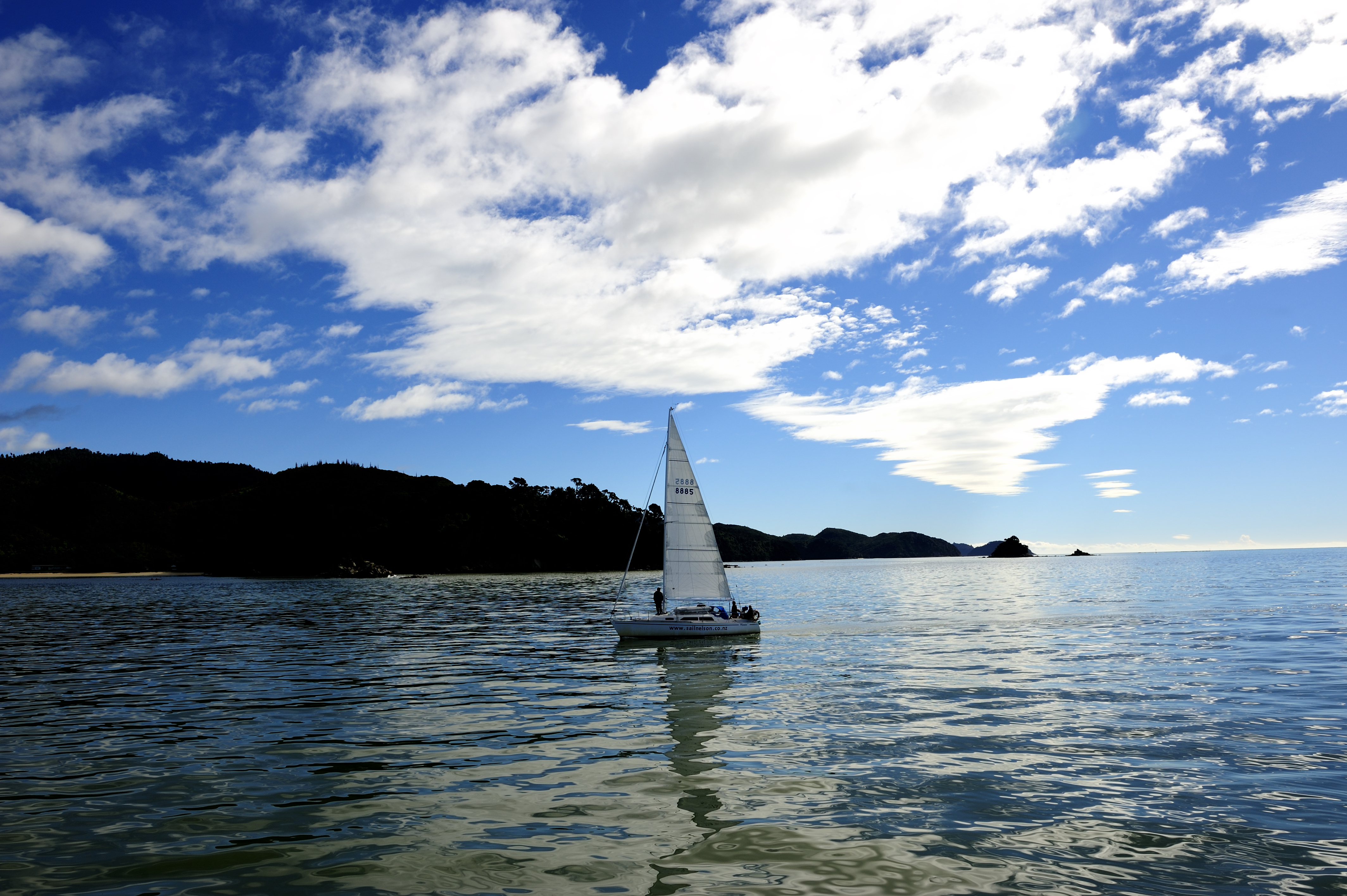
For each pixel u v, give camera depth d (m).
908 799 10.68
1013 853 8.77
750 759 12.96
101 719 16.98
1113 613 42.44
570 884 8.02
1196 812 10.09
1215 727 14.90
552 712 17.48
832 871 8.30
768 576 136.00
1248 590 59.81
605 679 22.34
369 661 26.86
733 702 18.27
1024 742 13.90
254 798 11.11
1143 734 14.40
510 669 24.73
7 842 9.39
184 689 21.11
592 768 12.54
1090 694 18.59
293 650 30.38
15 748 14.34
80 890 7.97
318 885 8.06
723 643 31.73
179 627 41.62
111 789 11.60
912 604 54.56
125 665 26.55
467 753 13.66
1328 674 20.95
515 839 9.35
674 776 11.99
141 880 8.23
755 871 8.31
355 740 14.77
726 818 10.03
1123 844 9.00
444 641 33.62
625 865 8.51
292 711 17.77
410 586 98.06
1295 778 11.54
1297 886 7.86
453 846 9.13
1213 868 8.32
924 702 17.86
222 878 8.27
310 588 92.81
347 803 10.83
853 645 30.23
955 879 8.09
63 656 29.30
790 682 21.28
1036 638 31.08
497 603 62.66
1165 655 25.34
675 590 33.91
